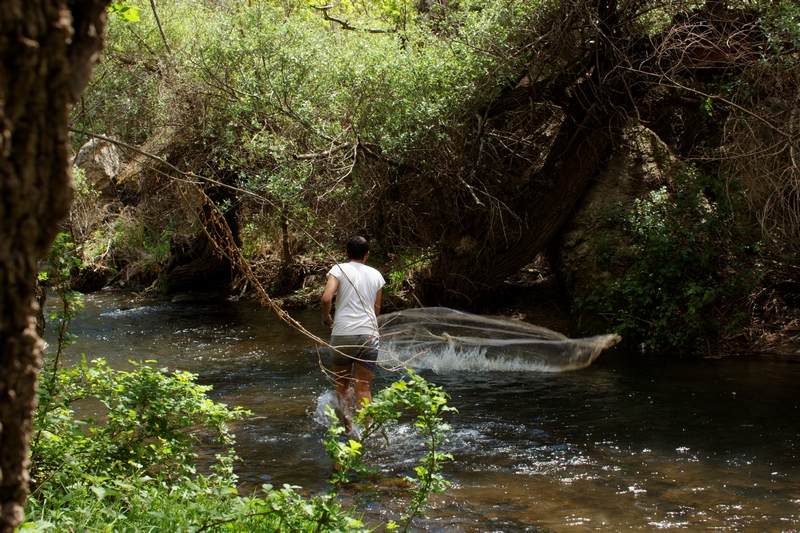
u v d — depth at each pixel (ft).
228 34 35.96
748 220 32.22
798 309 32.89
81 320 41.68
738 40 31.81
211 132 38.70
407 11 46.85
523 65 35.09
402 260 42.96
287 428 20.11
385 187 37.19
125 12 15.31
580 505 14.42
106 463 12.66
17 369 4.09
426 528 13.12
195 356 31.60
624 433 19.70
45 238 4.22
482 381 26.40
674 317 32.45
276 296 50.44
